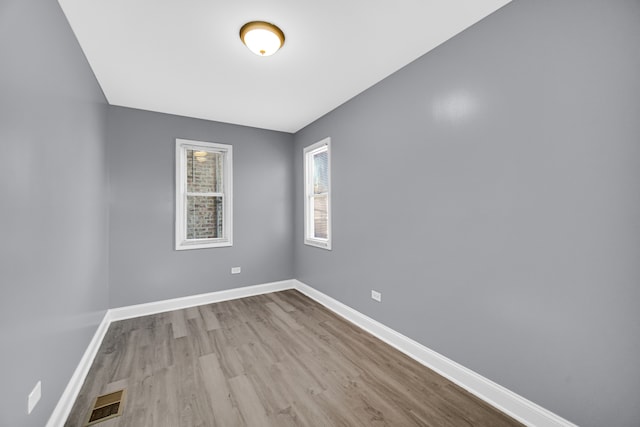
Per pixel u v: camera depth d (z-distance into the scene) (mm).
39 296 1408
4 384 1111
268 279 4211
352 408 1744
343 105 3211
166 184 3490
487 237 1809
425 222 2238
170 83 2715
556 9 1479
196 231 3775
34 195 1362
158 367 2205
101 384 1992
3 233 1110
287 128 4184
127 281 3254
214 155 3910
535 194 1571
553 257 1505
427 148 2215
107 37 1994
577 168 1411
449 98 2043
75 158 1956
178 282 3559
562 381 1475
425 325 2246
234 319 3174
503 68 1711
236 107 3332
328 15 1798
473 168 1886
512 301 1683
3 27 1105
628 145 1257
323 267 3646
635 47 1236
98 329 2605
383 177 2654
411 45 2127
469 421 1631
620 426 1290
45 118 1481
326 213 3822
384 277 2654
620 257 1284
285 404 1783
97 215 2604
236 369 2176
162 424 1621
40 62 1426
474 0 1661
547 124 1518
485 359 1829
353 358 2336
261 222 4152
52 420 1521
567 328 1455
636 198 1240
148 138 3389
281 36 1975
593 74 1354
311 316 3258
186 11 1748
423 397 1845
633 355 1255
